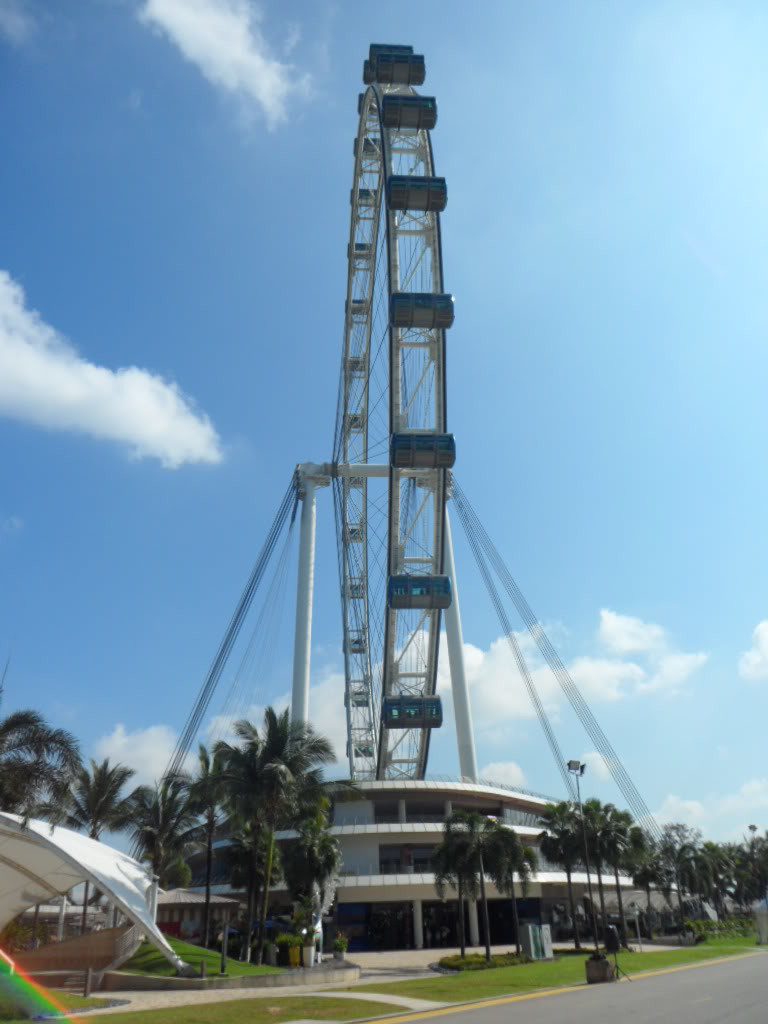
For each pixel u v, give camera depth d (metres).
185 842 55.16
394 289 69.44
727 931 97.69
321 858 55.72
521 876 56.28
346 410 91.56
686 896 116.75
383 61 76.62
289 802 49.25
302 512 101.31
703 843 129.12
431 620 79.12
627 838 69.38
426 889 70.88
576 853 68.56
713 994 27.08
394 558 74.75
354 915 72.44
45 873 41.00
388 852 75.50
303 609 96.62
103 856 40.69
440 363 70.06
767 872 146.12
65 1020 24.55
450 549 103.06
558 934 80.50
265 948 51.03
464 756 93.38
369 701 92.00
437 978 39.28
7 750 32.19
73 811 54.22
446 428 70.44
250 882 50.91
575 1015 21.83
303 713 91.69
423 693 82.75
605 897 90.31
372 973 48.19
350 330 89.12
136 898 38.41
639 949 63.94
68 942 40.31
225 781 48.94
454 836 55.75
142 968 40.66
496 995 28.84
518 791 88.69
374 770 89.25
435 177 70.56
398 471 70.75
